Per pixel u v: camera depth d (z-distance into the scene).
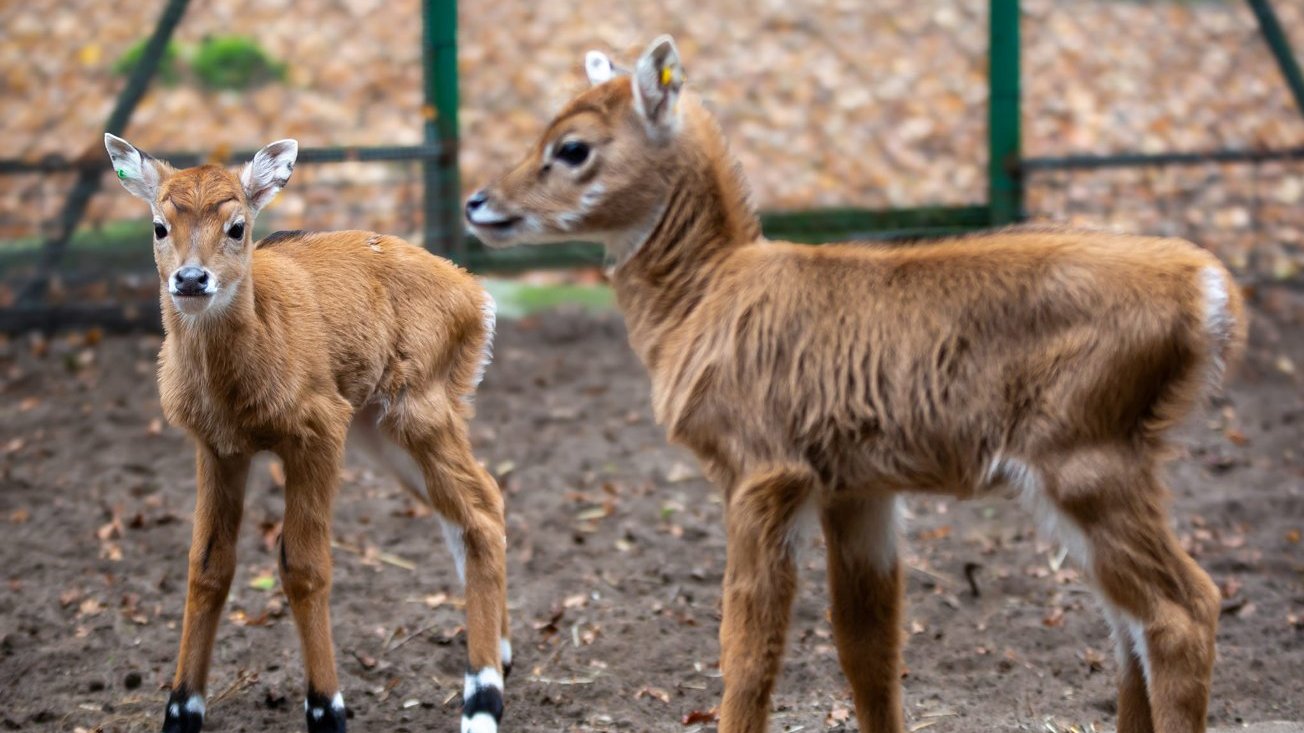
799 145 17.84
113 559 9.91
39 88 18.70
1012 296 6.29
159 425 12.27
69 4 20.17
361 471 11.59
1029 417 6.23
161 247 7.46
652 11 20.08
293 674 8.47
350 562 9.99
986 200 15.26
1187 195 16.34
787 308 6.59
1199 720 6.03
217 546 7.53
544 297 15.02
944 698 8.26
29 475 11.25
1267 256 15.51
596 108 7.05
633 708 8.21
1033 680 8.50
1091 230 6.63
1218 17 20.52
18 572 9.70
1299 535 10.29
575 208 7.03
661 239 7.03
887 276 6.55
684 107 7.11
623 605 9.48
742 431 6.58
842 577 7.01
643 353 7.13
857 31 19.97
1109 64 19.48
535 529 10.59
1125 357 6.12
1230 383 13.15
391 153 13.70
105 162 13.84
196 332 7.27
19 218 15.85
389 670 8.57
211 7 20.34
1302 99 14.81
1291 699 8.20
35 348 13.63
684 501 11.09
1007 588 9.69
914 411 6.37
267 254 7.98
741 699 6.48
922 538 10.49
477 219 7.14
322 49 19.84
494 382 13.26
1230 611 9.27
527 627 9.16
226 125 18.30
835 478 6.54
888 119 18.36
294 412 7.44
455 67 13.93
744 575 6.52
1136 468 6.18
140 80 13.83
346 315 7.89
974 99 18.77
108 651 8.69
